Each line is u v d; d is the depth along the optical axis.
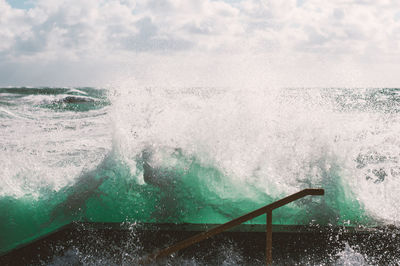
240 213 3.81
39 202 3.82
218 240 2.99
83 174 4.06
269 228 2.47
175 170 4.03
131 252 3.07
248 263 2.98
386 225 3.23
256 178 4.00
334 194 3.80
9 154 4.55
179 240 3.06
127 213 3.83
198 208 3.87
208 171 4.04
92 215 3.82
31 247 3.02
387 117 8.55
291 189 3.87
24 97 29.08
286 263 2.99
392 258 2.96
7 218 3.65
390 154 5.38
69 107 19.12
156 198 3.94
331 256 2.98
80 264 3.04
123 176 4.01
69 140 8.78
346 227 3.10
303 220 3.70
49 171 4.26
